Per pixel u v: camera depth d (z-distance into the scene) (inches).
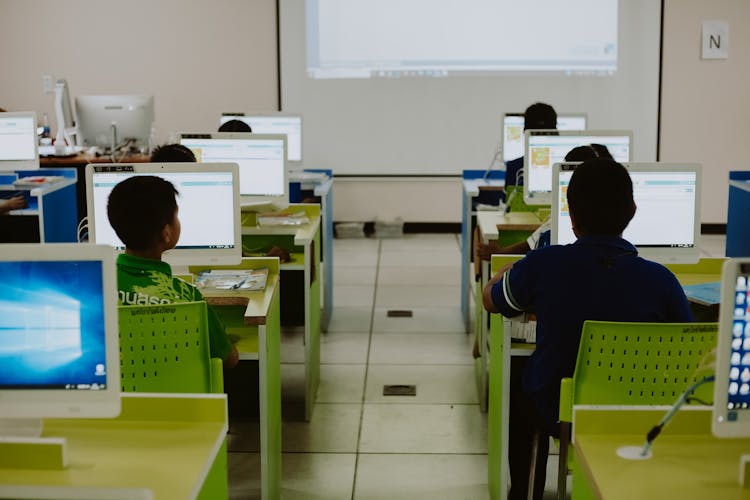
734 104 310.0
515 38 310.5
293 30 312.0
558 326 95.2
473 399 165.0
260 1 310.5
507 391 109.4
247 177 171.0
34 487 60.9
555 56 310.7
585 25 308.7
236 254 128.3
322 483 131.6
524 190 185.8
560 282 95.1
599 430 72.4
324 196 208.2
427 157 318.0
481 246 156.0
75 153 262.1
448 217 322.3
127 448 69.7
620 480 64.5
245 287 121.3
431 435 149.0
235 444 142.9
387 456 140.8
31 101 315.0
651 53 308.0
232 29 312.0
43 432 72.6
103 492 60.6
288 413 158.4
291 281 182.7
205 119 316.8
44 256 65.1
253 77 314.7
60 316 65.7
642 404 91.4
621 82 310.5
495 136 316.2
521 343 111.9
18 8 310.2
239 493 126.9
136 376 96.3
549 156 185.6
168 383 97.3
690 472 65.9
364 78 314.0
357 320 215.8
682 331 89.0
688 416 72.1
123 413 75.0
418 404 162.6
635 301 94.2
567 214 126.1
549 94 312.7
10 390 66.4
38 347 66.0
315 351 165.9
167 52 313.1
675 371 90.4
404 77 313.7
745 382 61.6
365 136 317.7
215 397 74.8
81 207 260.5
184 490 62.7
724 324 60.9
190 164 126.2
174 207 100.0
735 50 307.0
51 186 209.0
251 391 141.7
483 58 312.0
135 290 97.9
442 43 311.7
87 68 313.7
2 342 66.0
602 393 91.3
